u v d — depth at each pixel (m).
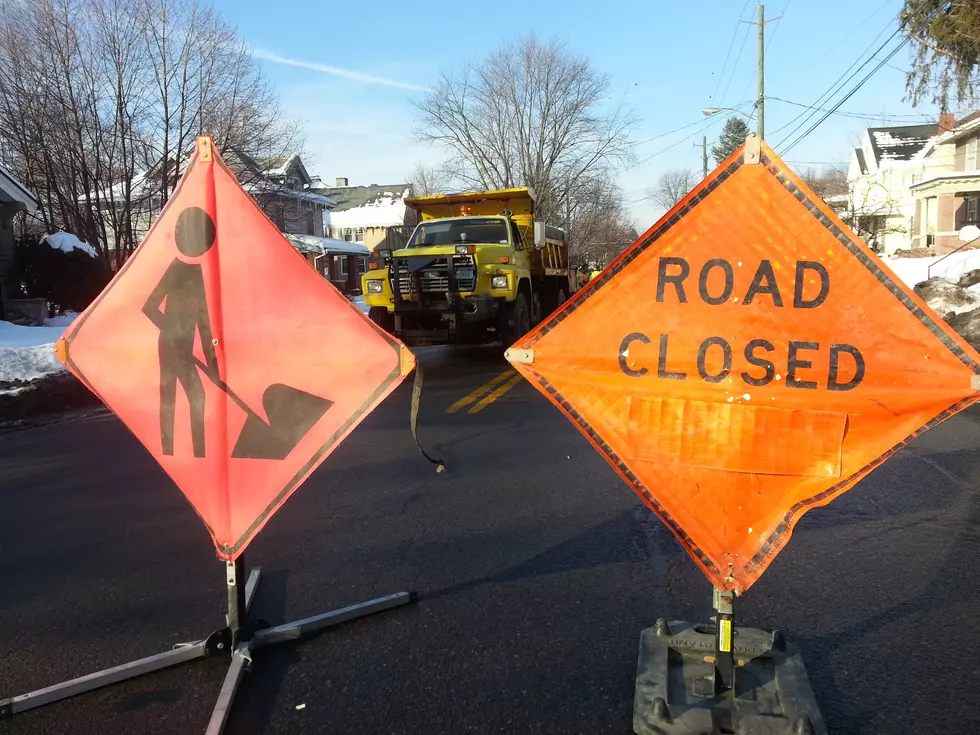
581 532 4.65
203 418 3.06
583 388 2.63
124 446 7.11
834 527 4.66
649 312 2.57
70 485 5.85
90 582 4.02
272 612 3.62
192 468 3.09
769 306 2.51
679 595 3.76
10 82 18.42
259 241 3.01
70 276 17.81
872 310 2.44
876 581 3.88
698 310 2.55
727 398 2.55
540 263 14.60
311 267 3.01
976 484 5.46
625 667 3.08
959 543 4.36
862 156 51.78
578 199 43.16
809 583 3.87
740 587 2.58
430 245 13.39
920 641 3.26
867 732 2.64
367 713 2.79
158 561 4.29
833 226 2.45
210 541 4.59
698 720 2.53
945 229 33.56
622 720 2.72
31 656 3.26
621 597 3.75
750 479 2.55
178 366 3.06
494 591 3.83
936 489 5.37
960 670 3.02
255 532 3.09
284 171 24.73
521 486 5.59
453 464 6.21
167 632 3.45
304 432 3.03
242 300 3.03
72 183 19.41
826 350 2.48
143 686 2.98
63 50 18.80
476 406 8.75
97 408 9.35
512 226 13.61
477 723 2.72
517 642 3.30
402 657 3.19
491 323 12.65
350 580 3.99
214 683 3.00
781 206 2.48
